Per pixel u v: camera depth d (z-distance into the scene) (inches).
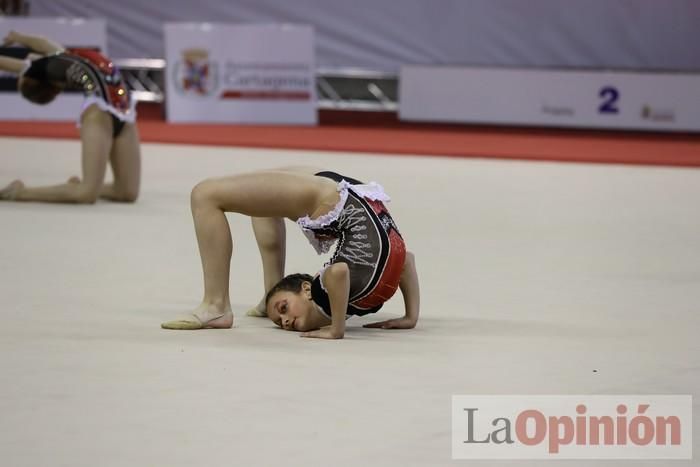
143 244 711.1
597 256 698.2
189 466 332.2
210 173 1115.3
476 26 1653.5
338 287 470.0
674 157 1304.1
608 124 1569.9
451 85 1630.2
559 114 1584.6
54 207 855.7
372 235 483.5
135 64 1761.8
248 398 396.2
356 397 398.9
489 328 507.5
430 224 815.1
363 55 1705.2
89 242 714.8
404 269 498.6
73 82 857.5
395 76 1699.1
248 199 490.9
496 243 739.4
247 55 1610.5
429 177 1112.8
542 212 884.6
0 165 1147.9
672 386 417.1
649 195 1000.9
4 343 469.4
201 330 494.0
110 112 857.5
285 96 1619.1
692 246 739.4
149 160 1222.3
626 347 474.3
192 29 1601.9
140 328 497.0
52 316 519.2
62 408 384.5
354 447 349.7
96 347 463.5
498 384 416.5
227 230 495.2
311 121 1625.2
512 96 1600.6
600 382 420.8
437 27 1669.5
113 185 890.1
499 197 970.1
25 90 863.7
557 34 1628.9
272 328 501.7
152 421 371.2
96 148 855.1
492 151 1349.7
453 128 1624.0
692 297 581.0
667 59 1605.6
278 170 504.4
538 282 615.8
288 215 498.6
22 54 898.1
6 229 756.6
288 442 352.8
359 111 1819.6
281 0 1710.1
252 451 344.5
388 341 479.8
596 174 1162.6
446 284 607.2
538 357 456.1
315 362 443.2
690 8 1584.6
